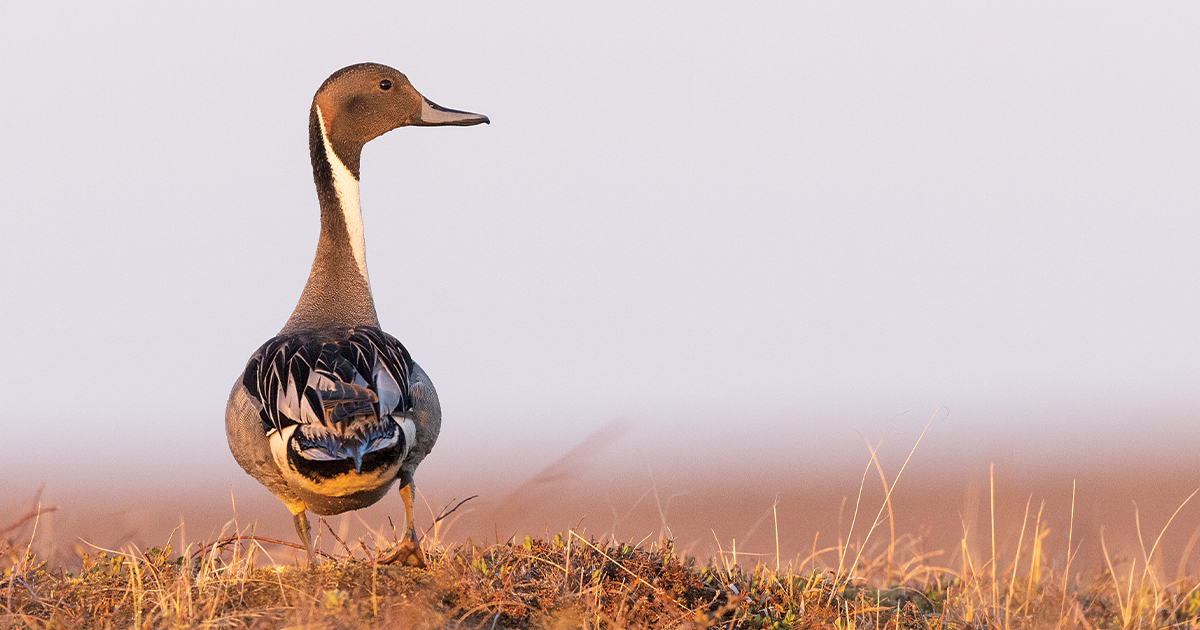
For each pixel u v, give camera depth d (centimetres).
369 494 1085
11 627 947
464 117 1352
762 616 1041
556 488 1409
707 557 1306
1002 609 1148
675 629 975
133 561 1070
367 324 1281
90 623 955
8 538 1141
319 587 983
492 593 982
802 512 3656
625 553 1100
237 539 1068
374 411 1009
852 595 1173
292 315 1294
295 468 1030
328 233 1294
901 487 4812
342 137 1309
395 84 1322
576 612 984
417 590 981
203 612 930
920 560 1326
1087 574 1286
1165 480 4416
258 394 1075
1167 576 1642
